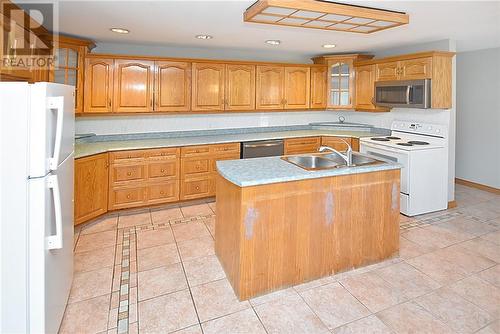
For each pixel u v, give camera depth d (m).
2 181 1.41
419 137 4.34
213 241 3.21
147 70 4.07
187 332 1.92
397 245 2.83
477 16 2.87
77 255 2.88
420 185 3.88
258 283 2.27
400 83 4.18
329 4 2.45
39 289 1.50
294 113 5.56
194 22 3.08
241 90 4.70
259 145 4.62
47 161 1.54
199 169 4.30
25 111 1.43
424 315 2.07
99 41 3.99
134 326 1.96
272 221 2.27
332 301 2.22
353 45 4.32
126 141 4.27
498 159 4.82
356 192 2.58
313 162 3.12
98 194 3.62
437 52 3.78
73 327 1.94
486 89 4.89
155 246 3.08
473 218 3.83
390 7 2.60
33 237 1.48
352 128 5.51
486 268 2.66
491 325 1.97
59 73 3.46
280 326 1.97
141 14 2.82
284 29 3.38
